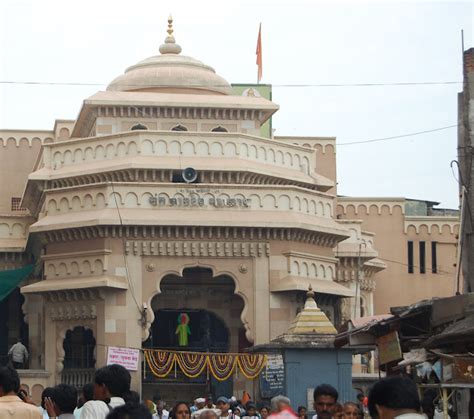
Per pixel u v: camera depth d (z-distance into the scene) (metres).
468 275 31.89
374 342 28.98
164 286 55.97
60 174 56.53
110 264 52.72
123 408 11.02
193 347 56.16
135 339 52.59
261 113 59.44
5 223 61.94
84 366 55.78
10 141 68.56
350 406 18.02
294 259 54.12
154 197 53.44
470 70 33.06
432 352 22.92
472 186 32.44
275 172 56.91
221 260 53.78
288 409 19.25
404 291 71.19
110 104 57.47
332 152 70.50
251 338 53.66
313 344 40.12
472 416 24.06
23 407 15.34
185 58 62.34
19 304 63.25
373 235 66.44
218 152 55.91
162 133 55.44
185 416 20.77
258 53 72.88
